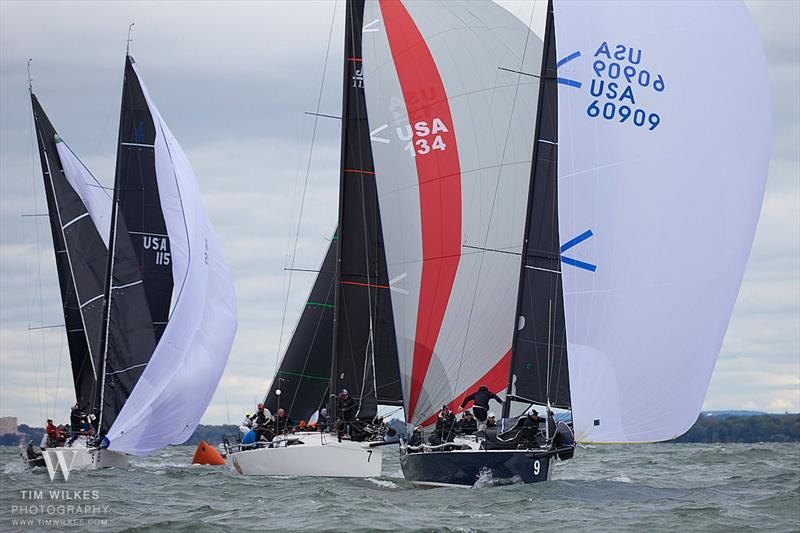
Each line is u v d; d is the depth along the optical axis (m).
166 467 112.75
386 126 95.31
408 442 87.94
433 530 63.19
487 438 79.50
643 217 75.62
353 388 96.62
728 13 76.75
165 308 111.50
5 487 87.38
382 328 96.25
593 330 75.62
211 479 92.56
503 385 94.00
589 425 75.38
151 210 111.31
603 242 75.81
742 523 65.81
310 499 77.06
